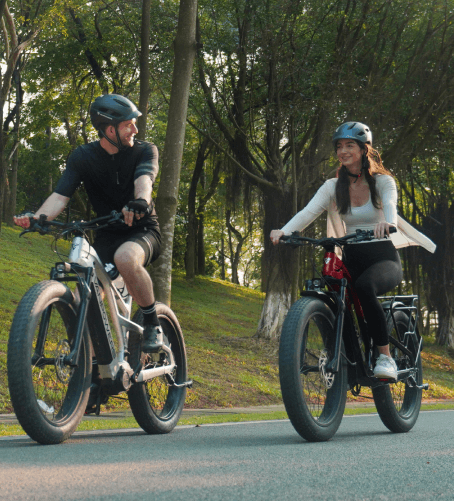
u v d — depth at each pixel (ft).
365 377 13.35
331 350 12.60
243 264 182.91
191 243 107.65
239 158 60.59
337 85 53.42
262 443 11.46
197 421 20.84
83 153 12.93
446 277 78.59
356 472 7.76
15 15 61.05
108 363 11.79
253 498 6.02
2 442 10.86
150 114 86.99
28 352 10.00
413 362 15.47
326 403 12.55
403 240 14.32
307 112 55.26
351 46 54.85
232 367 47.70
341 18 54.95
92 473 7.34
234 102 59.62
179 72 35.94
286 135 59.31
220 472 7.58
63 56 73.15
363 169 13.53
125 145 12.75
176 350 14.97
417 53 56.59
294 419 11.59
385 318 13.16
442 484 7.04
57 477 7.00
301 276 57.82
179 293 94.27
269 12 53.93
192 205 104.22
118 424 17.79
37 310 10.16
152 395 13.83
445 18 55.57
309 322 12.12
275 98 57.36
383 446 10.93
